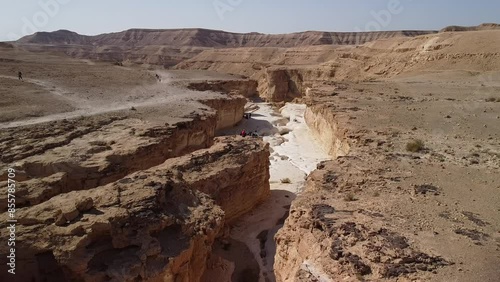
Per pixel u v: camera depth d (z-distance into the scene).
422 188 14.86
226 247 20.64
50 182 18.33
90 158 22.02
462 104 34.06
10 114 30.86
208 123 35.00
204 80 68.94
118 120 31.28
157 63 155.38
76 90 46.41
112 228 13.30
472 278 9.30
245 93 76.19
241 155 24.11
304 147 39.66
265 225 23.58
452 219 12.36
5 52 93.81
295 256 12.46
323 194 14.57
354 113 30.98
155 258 13.39
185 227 15.04
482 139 22.42
